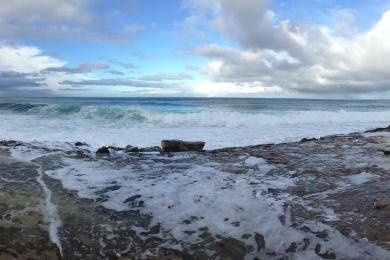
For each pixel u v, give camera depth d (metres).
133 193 5.29
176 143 9.12
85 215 4.57
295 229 4.17
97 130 15.20
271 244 3.98
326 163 6.89
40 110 23.70
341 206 4.66
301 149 8.40
